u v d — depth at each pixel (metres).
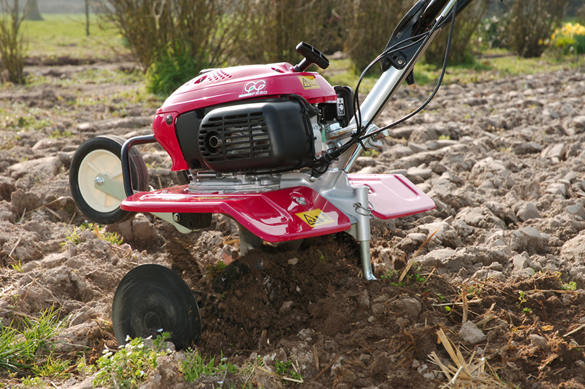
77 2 52.00
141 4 11.55
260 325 2.74
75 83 12.13
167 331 2.53
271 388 2.32
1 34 12.06
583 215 4.34
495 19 21.75
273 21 11.31
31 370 2.63
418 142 7.11
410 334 2.44
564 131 7.42
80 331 2.83
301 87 2.68
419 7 2.89
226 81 2.79
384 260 3.22
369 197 3.04
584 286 3.27
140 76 12.98
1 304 2.99
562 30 20.58
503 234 3.90
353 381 2.31
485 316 2.67
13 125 7.54
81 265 3.43
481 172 5.62
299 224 2.49
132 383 2.32
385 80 2.95
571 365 2.42
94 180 3.70
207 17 10.80
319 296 2.87
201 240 3.95
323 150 2.80
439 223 4.13
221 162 2.67
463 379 2.29
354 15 13.84
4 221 4.07
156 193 3.00
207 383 2.33
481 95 10.84
